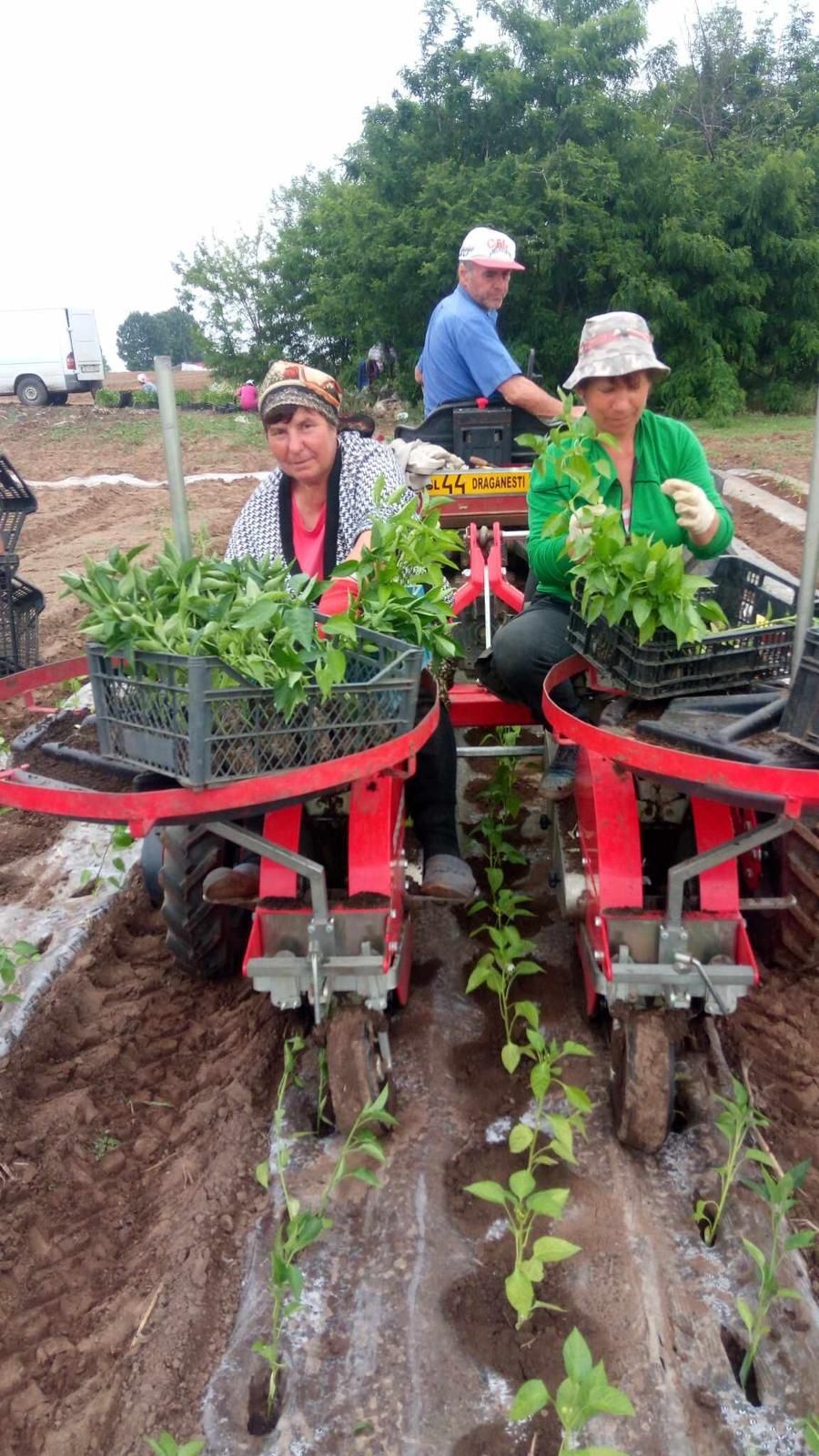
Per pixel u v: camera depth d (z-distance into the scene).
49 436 25.73
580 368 3.33
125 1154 3.33
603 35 25.45
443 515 5.68
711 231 25.36
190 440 24.53
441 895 3.33
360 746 2.72
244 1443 2.35
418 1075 3.37
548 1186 2.94
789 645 3.03
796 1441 2.28
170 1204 3.07
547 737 3.94
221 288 32.41
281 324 32.41
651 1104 2.91
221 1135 3.25
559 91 25.05
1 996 3.87
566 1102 3.22
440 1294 2.63
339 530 3.66
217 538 12.80
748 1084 3.31
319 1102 3.14
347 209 26.62
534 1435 2.30
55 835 5.36
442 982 3.82
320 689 2.55
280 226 32.94
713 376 25.80
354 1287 2.67
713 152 28.19
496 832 4.40
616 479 3.50
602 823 3.01
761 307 27.39
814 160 27.34
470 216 24.16
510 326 26.02
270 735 2.53
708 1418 2.34
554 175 24.20
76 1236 3.02
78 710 3.44
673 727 2.72
